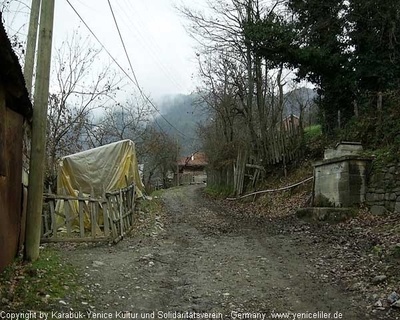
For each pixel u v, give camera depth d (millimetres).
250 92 22000
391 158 10773
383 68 15367
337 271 6793
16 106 6590
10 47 4809
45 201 9109
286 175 18312
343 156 11406
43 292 5328
